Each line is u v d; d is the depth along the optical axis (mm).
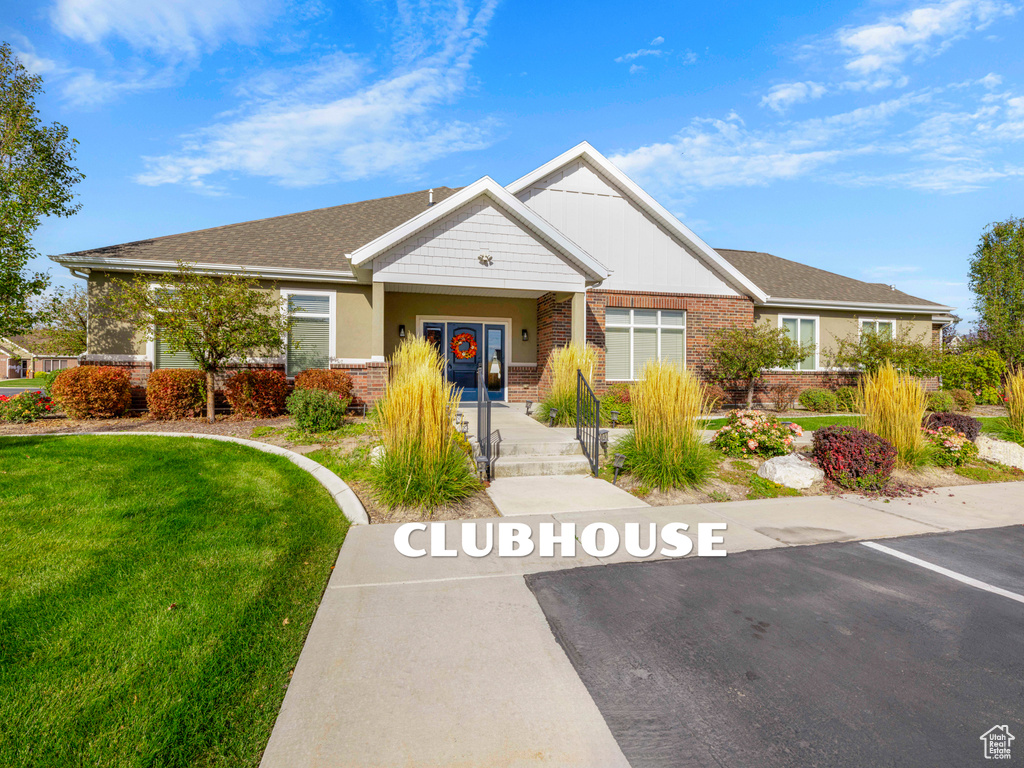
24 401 10461
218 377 11719
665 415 6766
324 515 5270
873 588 3881
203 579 3713
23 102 12914
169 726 2277
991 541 5016
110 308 11062
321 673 2711
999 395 17578
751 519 5605
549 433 8953
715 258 14617
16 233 11523
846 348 16547
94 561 3951
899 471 7883
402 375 7570
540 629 3209
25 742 2168
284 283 12438
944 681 2721
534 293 13469
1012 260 22875
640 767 2088
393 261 10758
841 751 2191
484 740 2230
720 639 3117
